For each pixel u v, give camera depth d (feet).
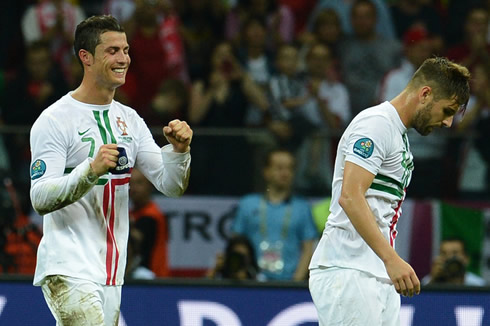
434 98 54.13
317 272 55.62
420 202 96.43
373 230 51.96
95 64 54.24
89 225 54.70
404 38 118.52
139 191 89.92
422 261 95.86
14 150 92.17
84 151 54.39
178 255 92.63
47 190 52.03
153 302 81.97
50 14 118.93
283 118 106.83
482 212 96.32
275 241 91.15
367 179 52.85
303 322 81.82
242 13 122.52
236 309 82.02
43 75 107.96
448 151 97.60
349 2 121.49
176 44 114.52
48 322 81.20
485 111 105.50
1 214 89.35
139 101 111.75
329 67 110.32
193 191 93.76
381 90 110.83
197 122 106.11
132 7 123.34
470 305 81.92
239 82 108.17
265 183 93.20
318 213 92.07
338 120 109.09
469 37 117.91
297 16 123.54
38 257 55.16
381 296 54.60
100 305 53.93
